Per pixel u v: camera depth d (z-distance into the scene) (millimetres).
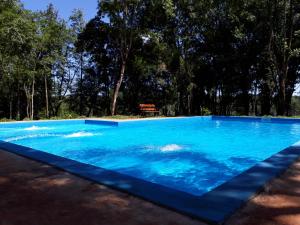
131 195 2754
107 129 11156
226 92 19719
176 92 19094
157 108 20172
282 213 2312
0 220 2258
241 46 18141
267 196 2691
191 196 2627
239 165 5473
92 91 23375
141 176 4777
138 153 6609
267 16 15805
